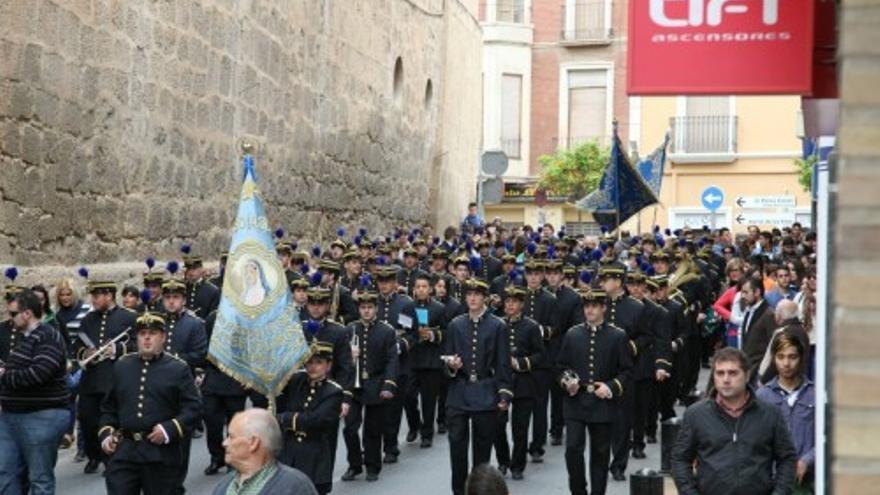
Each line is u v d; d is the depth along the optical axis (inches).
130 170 665.0
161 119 700.7
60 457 534.3
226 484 255.3
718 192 1159.6
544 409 554.9
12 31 543.2
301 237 946.1
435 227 1358.3
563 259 805.2
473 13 1556.3
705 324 735.7
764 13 237.8
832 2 241.3
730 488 262.5
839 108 108.2
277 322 413.4
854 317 102.0
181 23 722.2
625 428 495.2
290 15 908.0
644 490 361.4
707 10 239.0
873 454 100.9
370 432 506.3
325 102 995.3
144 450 363.9
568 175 1845.5
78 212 609.9
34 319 381.4
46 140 575.8
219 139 783.7
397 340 532.7
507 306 521.3
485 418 456.4
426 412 586.2
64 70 590.9
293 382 410.6
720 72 238.4
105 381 490.0
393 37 1191.6
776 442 265.4
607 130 1943.9
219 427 506.0
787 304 409.1
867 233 102.1
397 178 1218.6
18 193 551.2
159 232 705.0
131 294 541.3
